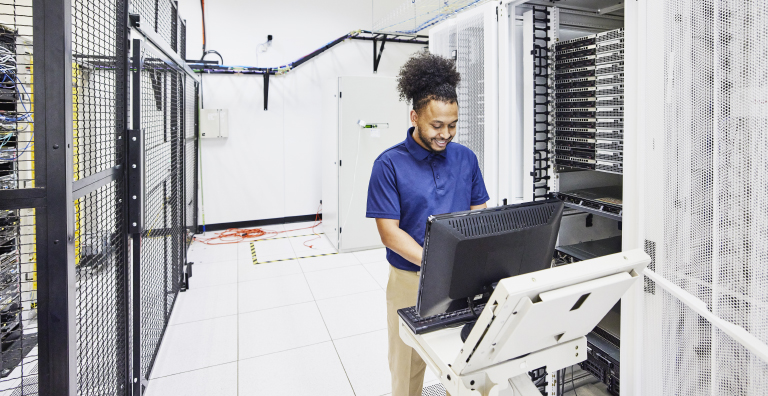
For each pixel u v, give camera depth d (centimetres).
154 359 200
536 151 182
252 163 476
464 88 208
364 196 388
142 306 178
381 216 119
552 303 65
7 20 147
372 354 212
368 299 281
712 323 84
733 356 81
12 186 111
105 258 131
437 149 117
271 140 481
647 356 112
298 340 226
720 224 83
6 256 99
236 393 181
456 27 211
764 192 72
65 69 90
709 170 86
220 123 447
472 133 204
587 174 195
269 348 218
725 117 81
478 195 138
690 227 93
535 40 176
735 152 79
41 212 91
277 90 476
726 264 82
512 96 179
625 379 120
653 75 103
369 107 379
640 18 106
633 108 112
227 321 248
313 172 506
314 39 486
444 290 79
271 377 192
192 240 419
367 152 383
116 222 142
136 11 177
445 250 75
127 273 149
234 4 450
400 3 517
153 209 198
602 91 155
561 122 176
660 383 108
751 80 74
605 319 164
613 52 150
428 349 84
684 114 94
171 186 254
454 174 127
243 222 480
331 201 408
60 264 92
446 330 90
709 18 85
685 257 95
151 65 180
